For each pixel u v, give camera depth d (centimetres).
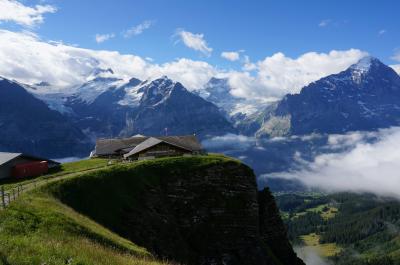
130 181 7944
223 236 8512
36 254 2780
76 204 6606
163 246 7162
